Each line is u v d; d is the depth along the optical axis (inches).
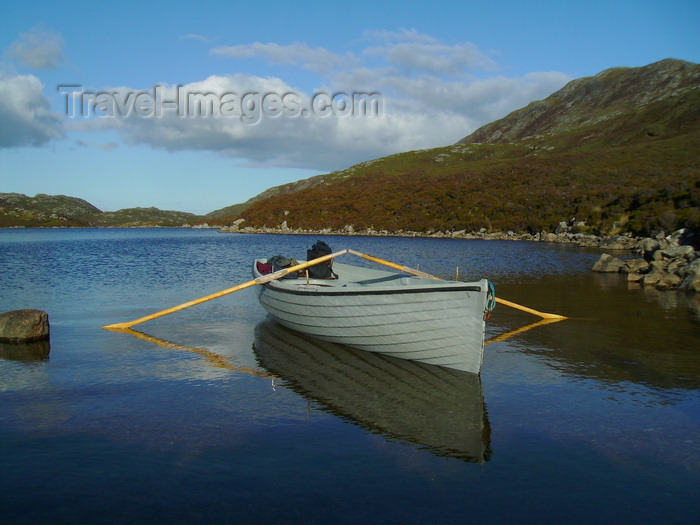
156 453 213.5
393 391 298.4
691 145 2854.3
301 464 205.3
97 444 221.6
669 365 350.0
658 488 189.9
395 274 485.4
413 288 335.9
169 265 1101.7
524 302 606.2
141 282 789.9
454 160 5157.5
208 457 210.1
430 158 5418.3
